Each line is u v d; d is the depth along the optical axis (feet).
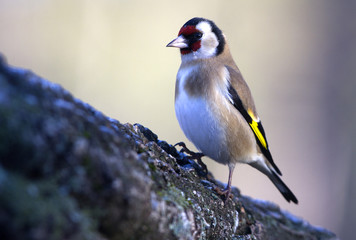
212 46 20.92
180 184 12.53
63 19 58.49
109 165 8.32
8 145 6.97
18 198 6.79
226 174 46.83
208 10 58.59
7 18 59.06
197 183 14.37
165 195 10.59
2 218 6.51
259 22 57.06
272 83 56.08
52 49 58.18
